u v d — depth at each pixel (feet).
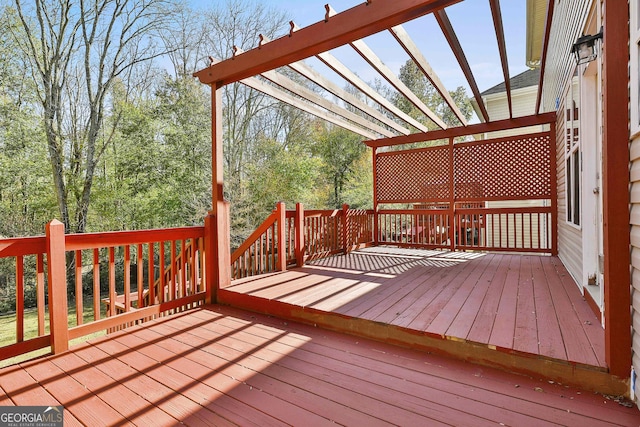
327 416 5.35
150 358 7.64
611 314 5.69
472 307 9.43
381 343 8.34
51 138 34.47
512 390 6.02
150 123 39.01
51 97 34.42
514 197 19.44
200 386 6.38
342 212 20.90
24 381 6.70
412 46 9.92
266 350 8.00
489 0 7.18
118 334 9.11
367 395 5.95
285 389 6.21
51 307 7.99
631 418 5.12
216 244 12.28
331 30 9.05
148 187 39.70
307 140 57.06
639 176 4.95
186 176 40.63
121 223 38.68
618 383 5.70
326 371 6.89
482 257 18.70
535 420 5.13
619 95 5.34
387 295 10.88
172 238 11.13
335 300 10.41
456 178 21.24
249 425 5.18
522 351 6.56
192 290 11.91
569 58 12.86
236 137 46.42
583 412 5.30
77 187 37.19
